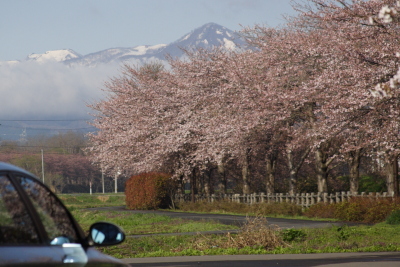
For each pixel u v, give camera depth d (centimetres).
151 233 3650
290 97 5094
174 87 7344
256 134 6066
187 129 6656
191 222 4438
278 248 2652
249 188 7394
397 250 2552
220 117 6025
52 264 507
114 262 623
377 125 4541
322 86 4656
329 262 2056
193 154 6800
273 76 5519
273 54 5641
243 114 5812
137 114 7631
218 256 2391
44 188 577
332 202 5378
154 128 7381
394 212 3969
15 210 513
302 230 3344
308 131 5175
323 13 5059
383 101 4219
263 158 7694
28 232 517
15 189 529
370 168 7856
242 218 5006
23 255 484
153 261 2227
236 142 5928
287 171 8706
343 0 4619
